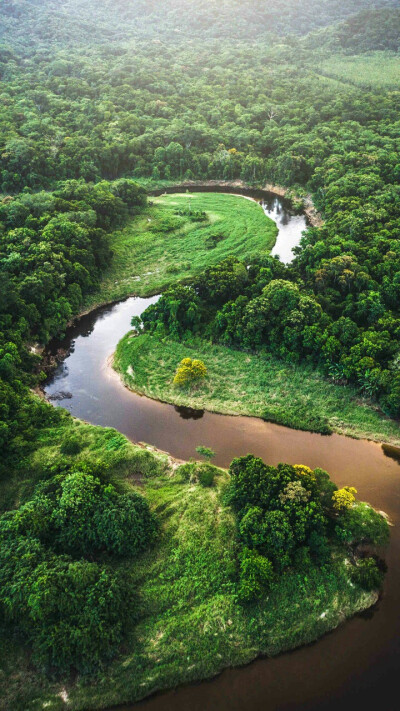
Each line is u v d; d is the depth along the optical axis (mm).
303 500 55250
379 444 69750
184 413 76938
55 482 59500
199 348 88812
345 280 92438
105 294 108062
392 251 100000
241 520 55875
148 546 55312
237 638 47969
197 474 64312
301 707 44312
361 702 44594
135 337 93500
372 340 78438
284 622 49094
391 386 70938
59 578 48594
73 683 44750
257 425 73938
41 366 87250
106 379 85250
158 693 45125
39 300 94188
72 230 109625
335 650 48062
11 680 44656
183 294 93000
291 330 81750
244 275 95938
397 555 55812
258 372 82188
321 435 71875
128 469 66125
